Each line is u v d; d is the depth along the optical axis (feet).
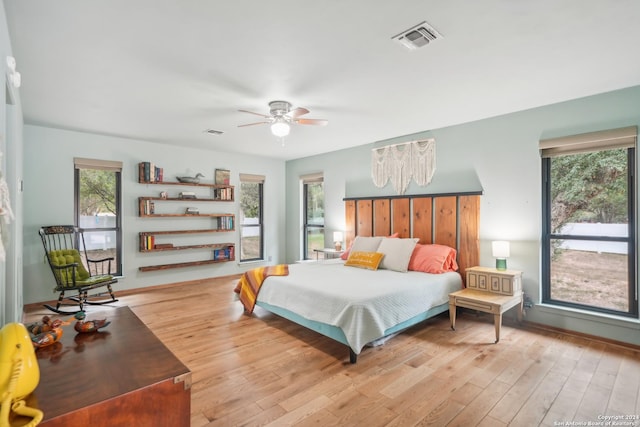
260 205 21.91
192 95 10.25
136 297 15.43
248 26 6.50
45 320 4.88
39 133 14.10
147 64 8.15
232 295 15.83
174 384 3.78
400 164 15.67
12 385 3.05
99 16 6.13
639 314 9.71
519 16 6.18
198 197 18.83
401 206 15.43
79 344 4.62
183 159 18.33
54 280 14.32
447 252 13.01
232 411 6.59
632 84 9.49
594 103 10.28
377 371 8.25
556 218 11.49
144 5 5.80
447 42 7.13
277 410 6.63
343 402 6.91
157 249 16.96
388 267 13.26
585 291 10.87
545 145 11.25
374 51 7.52
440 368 8.40
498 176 12.45
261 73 8.66
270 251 22.20
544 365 8.55
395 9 5.95
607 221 10.46
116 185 16.43
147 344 4.65
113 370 3.91
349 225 17.92
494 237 12.55
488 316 12.60
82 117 12.66
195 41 7.07
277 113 10.85
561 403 6.86
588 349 9.56
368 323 8.81
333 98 10.53
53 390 3.45
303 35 6.84
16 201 9.07
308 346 9.82
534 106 11.39
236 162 20.47
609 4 5.82
